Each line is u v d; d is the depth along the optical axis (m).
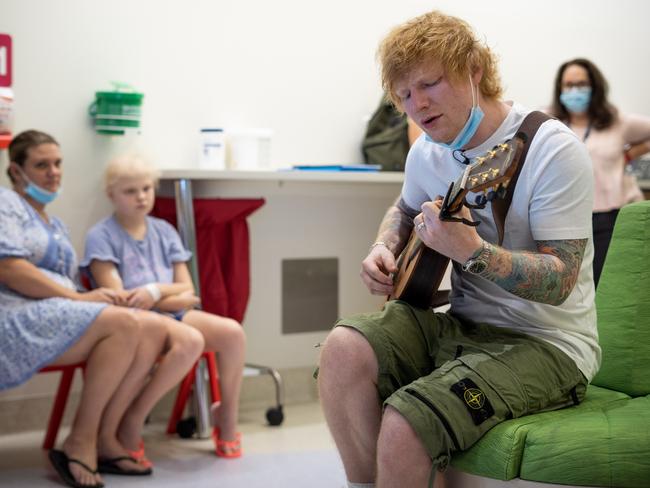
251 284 3.89
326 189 4.02
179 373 2.99
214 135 3.59
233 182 3.81
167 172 3.41
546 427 1.62
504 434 1.61
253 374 3.59
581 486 1.58
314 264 4.03
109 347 2.80
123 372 2.82
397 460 1.59
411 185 2.05
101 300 2.99
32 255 2.96
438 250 1.66
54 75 3.44
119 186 3.20
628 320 2.00
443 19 1.79
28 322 2.79
